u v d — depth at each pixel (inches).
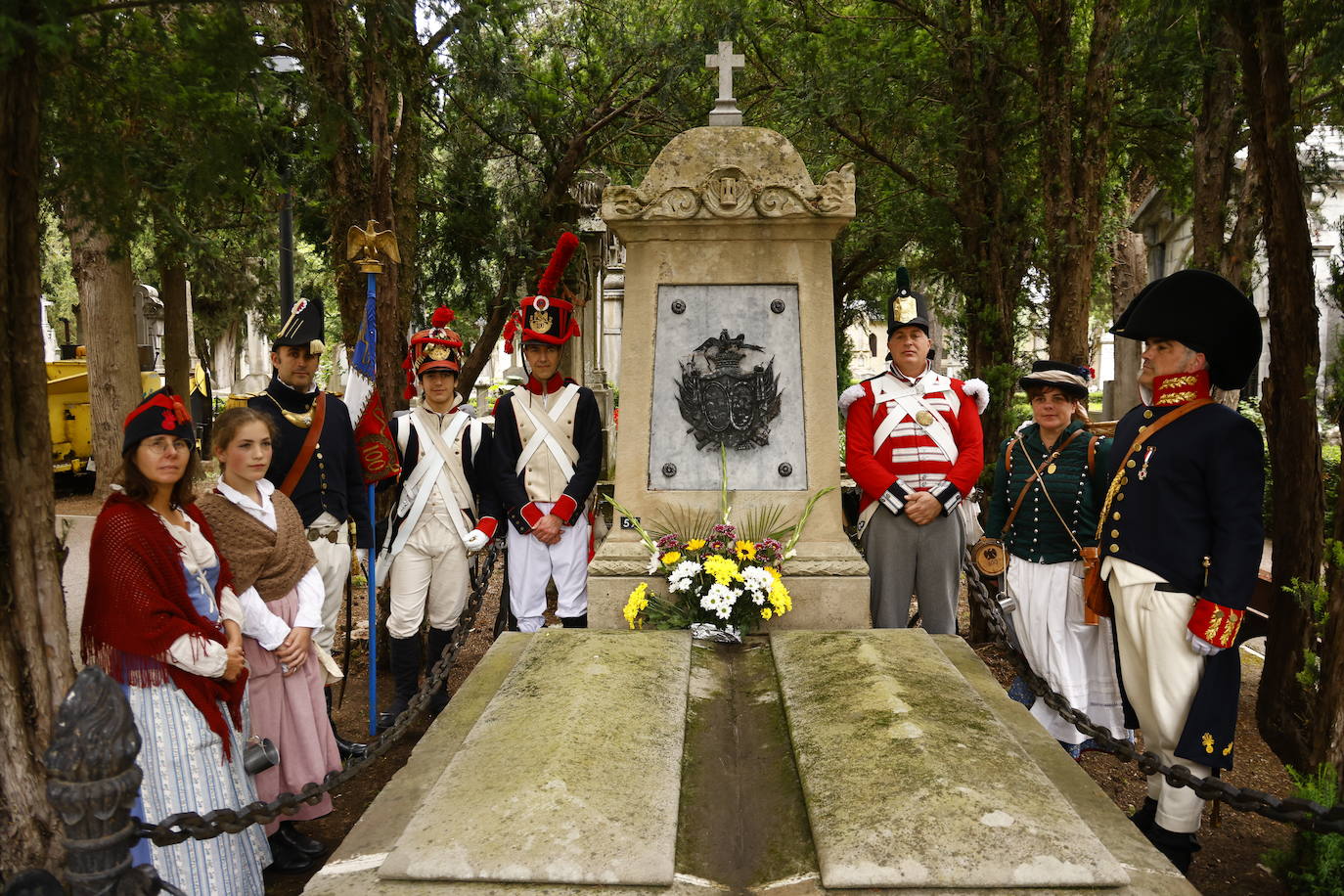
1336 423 145.9
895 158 321.7
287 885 131.6
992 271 256.8
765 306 157.5
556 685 109.5
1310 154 217.2
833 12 303.0
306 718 134.0
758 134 155.7
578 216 375.9
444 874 73.9
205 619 113.6
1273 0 145.7
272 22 187.0
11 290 100.3
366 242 175.6
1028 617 167.3
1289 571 163.2
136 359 426.6
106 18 102.2
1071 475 164.6
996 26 250.8
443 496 180.9
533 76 321.7
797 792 89.4
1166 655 118.9
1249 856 138.3
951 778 83.5
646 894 72.9
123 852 74.9
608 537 156.9
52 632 102.6
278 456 160.7
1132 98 278.5
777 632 139.1
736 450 157.8
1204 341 121.1
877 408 165.5
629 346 157.9
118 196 129.5
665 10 327.6
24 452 101.3
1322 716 119.1
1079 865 73.0
